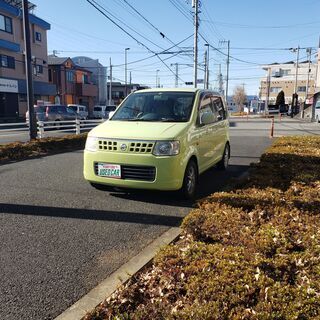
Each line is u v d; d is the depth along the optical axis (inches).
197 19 1135.0
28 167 341.4
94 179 225.5
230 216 163.5
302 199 187.0
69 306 115.0
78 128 642.8
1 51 1330.0
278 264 118.7
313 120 1525.6
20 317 109.0
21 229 177.3
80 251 154.3
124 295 112.8
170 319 94.7
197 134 245.9
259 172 257.8
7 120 1267.2
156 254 138.4
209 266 118.0
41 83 1540.4
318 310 95.3
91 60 2524.6
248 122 1422.2
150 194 240.8
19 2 1419.8
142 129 222.5
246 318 93.0
